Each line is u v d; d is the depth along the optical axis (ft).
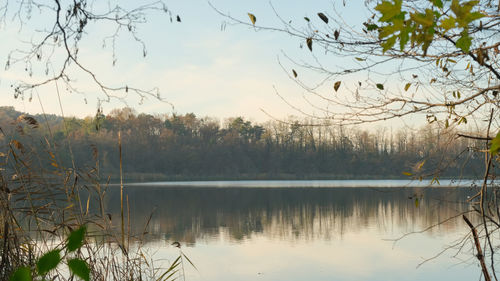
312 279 32.50
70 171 11.27
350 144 265.75
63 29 7.92
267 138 293.23
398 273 33.78
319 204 93.20
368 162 263.70
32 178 10.55
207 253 41.42
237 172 282.15
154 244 44.70
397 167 250.16
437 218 61.87
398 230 54.49
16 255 9.50
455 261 35.83
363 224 61.11
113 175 224.33
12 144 10.23
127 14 7.93
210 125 308.60
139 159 252.21
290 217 70.08
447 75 9.16
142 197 111.86
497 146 3.99
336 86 8.73
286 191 140.97
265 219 67.46
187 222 63.46
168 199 105.40
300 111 9.47
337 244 46.42
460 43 4.28
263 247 44.93
